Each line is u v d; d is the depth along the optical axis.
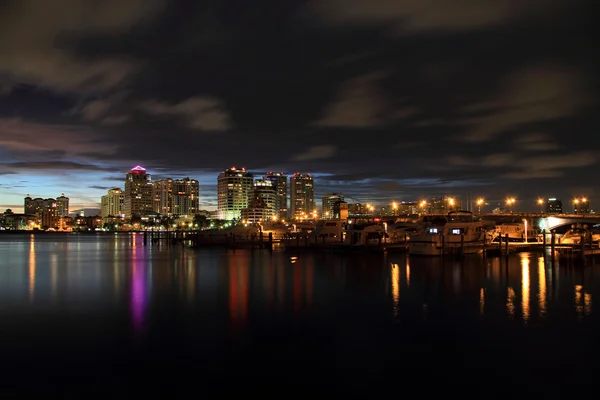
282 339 30.48
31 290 51.41
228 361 26.48
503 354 27.23
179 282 56.34
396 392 22.28
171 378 24.11
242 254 102.06
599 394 21.94
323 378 23.95
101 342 30.16
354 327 33.25
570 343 29.17
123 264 83.75
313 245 109.19
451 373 24.44
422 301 42.34
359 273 62.47
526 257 83.31
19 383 23.59
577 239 94.81
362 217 151.50
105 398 21.95
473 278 56.59
